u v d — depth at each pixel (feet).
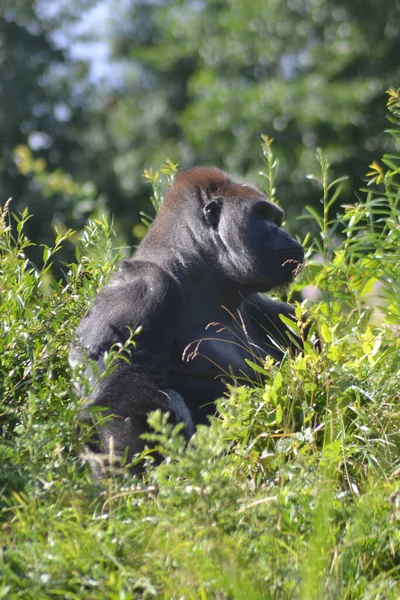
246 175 202.59
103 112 283.38
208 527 28.25
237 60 227.20
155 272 43.62
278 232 46.03
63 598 27.53
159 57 273.54
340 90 194.80
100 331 42.01
